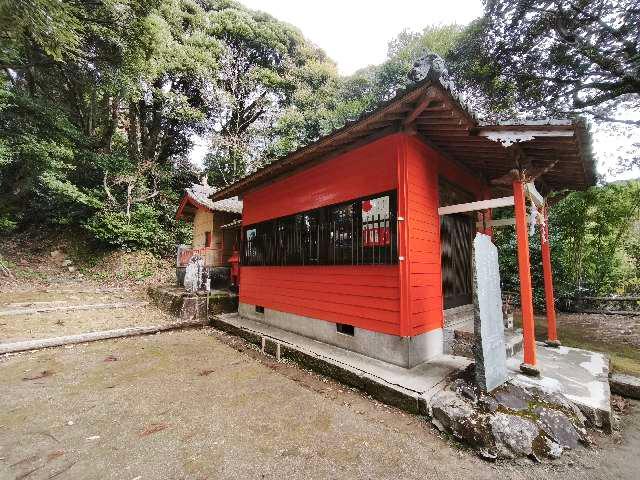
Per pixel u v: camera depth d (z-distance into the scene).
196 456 2.78
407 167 4.48
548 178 5.79
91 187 15.98
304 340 5.89
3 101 10.21
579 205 10.20
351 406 3.78
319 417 3.52
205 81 17.61
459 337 4.95
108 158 15.26
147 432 3.15
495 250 4.14
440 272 5.16
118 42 10.74
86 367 5.00
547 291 5.79
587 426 3.27
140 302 10.30
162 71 15.52
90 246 15.23
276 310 7.08
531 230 4.74
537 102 11.99
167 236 16.45
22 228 16.39
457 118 3.87
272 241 7.34
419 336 4.54
